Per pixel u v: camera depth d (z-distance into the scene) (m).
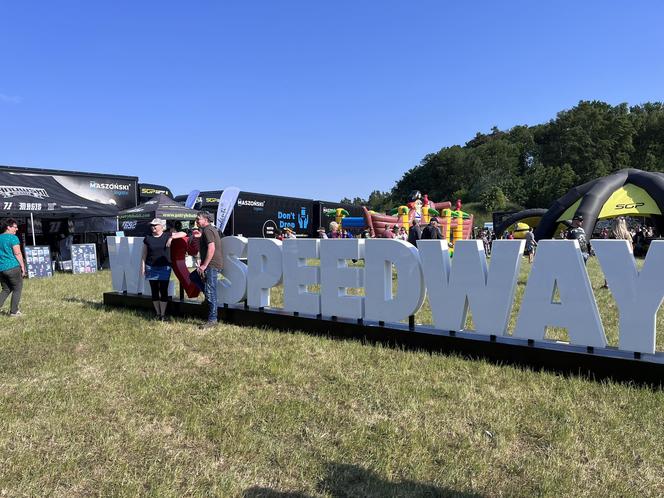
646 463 2.90
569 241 4.55
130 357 5.20
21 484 2.76
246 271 6.99
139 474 2.87
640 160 98.50
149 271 7.17
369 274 5.77
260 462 2.99
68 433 3.42
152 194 20.86
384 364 4.85
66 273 15.44
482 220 87.94
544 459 2.98
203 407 3.83
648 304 4.16
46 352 5.43
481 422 3.51
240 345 5.68
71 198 15.32
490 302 4.99
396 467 2.89
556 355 4.50
